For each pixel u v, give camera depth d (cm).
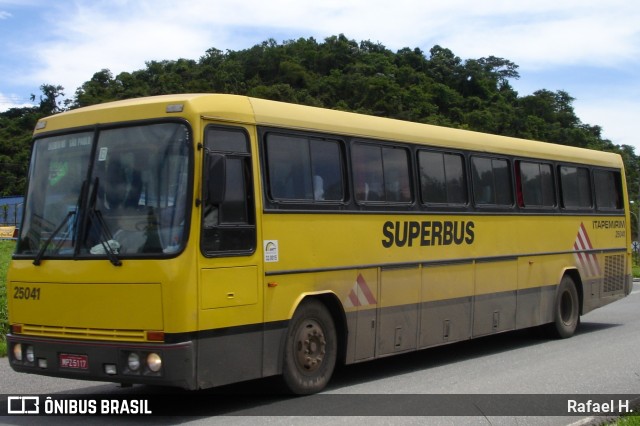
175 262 708
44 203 799
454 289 1103
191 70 7838
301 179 868
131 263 720
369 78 7469
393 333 991
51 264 769
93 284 738
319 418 750
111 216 749
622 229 1581
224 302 750
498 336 1420
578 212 1425
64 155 798
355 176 946
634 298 2178
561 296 1371
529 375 996
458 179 1134
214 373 736
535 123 6462
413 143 1048
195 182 729
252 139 809
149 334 706
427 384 939
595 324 1590
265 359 804
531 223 1288
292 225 846
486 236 1176
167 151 740
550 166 1366
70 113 810
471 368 1061
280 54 8450
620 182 1595
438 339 1071
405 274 1012
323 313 892
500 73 10731
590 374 998
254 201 800
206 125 752
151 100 771
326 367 895
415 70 8969
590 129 6531
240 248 777
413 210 1032
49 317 766
